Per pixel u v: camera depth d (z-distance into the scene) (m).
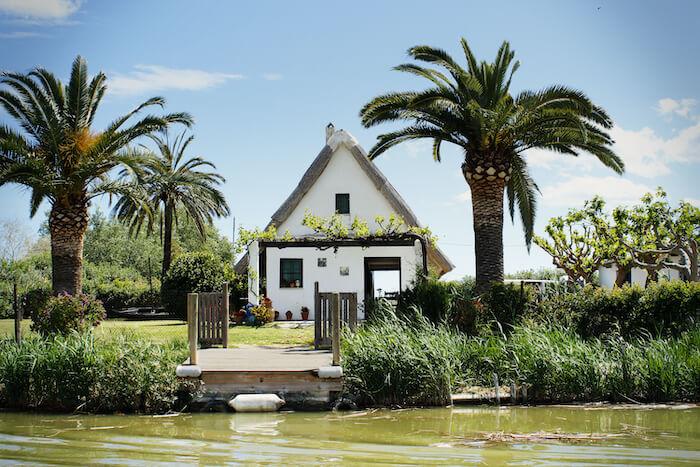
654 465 8.10
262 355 14.34
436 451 8.84
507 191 24.28
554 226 32.62
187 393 12.14
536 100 19.19
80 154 22.28
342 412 11.84
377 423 10.84
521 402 12.70
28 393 12.16
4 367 12.16
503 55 20.61
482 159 20.73
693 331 16.06
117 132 22.27
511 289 18.53
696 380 12.97
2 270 36.28
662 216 29.50
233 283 29.12
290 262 28.50
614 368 13.12
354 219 27.19
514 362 13.34
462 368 13.73
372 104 20.45
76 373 11.84
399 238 25.95
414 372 12.39
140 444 9.27
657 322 17.69
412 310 18.44
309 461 8.30
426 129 21.28
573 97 18.86
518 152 21.34
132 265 61.41
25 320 27.23
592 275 33.56
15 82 21.48
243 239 25.86
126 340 13.63
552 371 12.82
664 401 12.81
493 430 10.27
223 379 12.18
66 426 10.59
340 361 12.56
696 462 8.25
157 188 32.56
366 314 20.05
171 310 29.11
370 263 32.34
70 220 22.66
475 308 18.25
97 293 37.62
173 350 14.30
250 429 10.34
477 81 19.58
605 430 10.27
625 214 30.45
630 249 29.67
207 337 16.12
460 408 12.20
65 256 22.67
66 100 22.89
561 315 18.05
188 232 60.19
